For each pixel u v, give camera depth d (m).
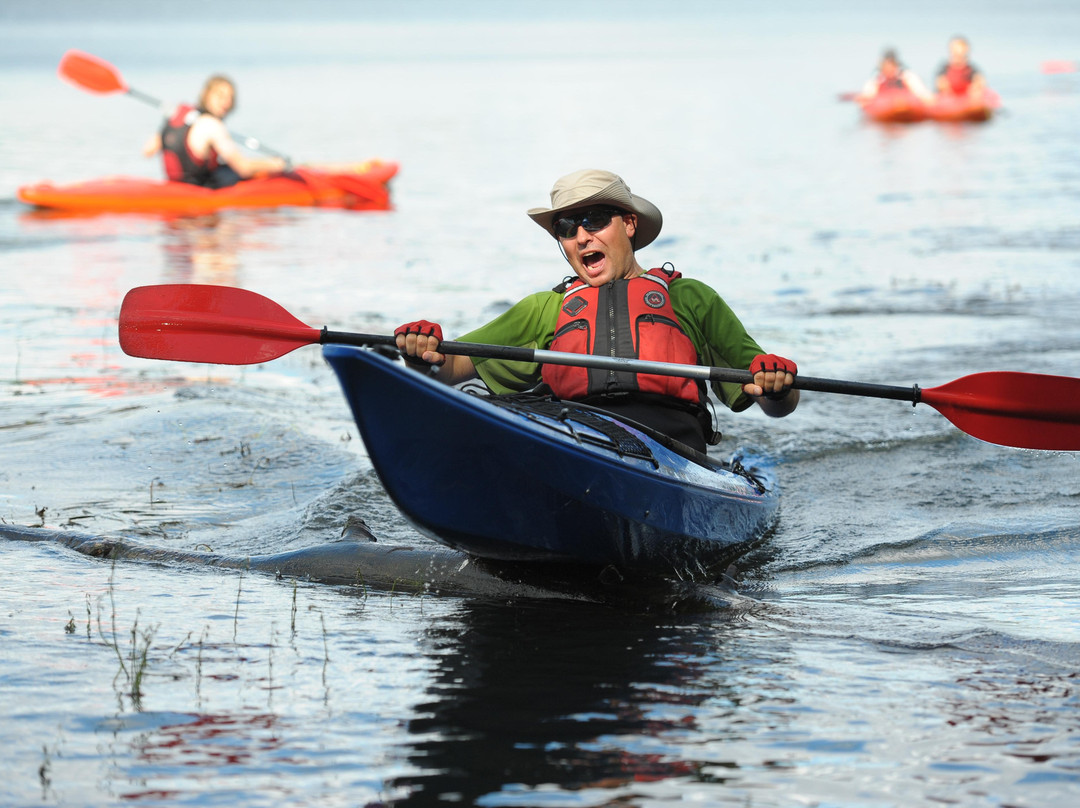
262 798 8.01
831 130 81.94
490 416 11.57
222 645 10.84
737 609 12.09
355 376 10.84
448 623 11.59
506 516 12.29
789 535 15.47
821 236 42.44
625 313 13.98
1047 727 9.09
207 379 23.66
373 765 8.48
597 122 88.50
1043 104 96.50
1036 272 35.09
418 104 107.50
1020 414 14.23
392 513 15.79
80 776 8.28
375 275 35.19
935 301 31.22
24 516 15.33
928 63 170.62
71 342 26.52
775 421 20.75
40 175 57.06
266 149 49.94
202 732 8.98
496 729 9.07
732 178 58.72
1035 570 13.86
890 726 9.12
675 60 195.88
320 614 11.82
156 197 47.56
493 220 46.97
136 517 15.48
